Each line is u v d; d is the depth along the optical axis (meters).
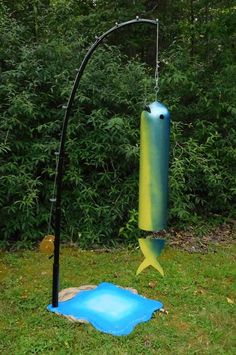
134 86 4.44
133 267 3.75
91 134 4.23
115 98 4.30
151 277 3.54
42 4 5.70
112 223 4.34
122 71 4.58
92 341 2.62
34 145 4.12
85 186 4.27
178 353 2.54
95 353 2.51
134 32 5.96
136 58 5.63
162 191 2.48
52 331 2.71
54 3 5.85
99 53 4.55
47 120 4.35
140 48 6.09
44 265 3.75
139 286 3.38
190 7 6.12
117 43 5.93
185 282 3.46
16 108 3.99
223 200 4.89
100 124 4.12
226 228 4.87
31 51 4.27
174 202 4.43
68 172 4.18
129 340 2.64
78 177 4.17
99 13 5.87
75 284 3.41
